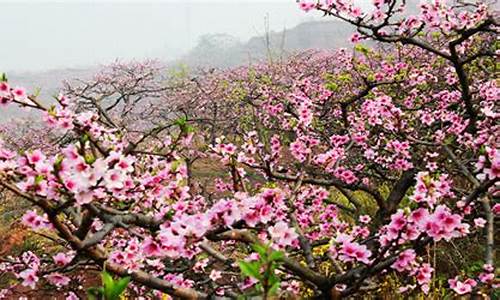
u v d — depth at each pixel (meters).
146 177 3.38
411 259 2.57
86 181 2.28
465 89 5.92
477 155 5.96
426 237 2.55
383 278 4.75
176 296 2.62
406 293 4.61
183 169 3.44
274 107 7.76
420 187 2.51
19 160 2.49
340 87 10.42
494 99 6.40
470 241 6.13
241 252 5.98
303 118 5.45
